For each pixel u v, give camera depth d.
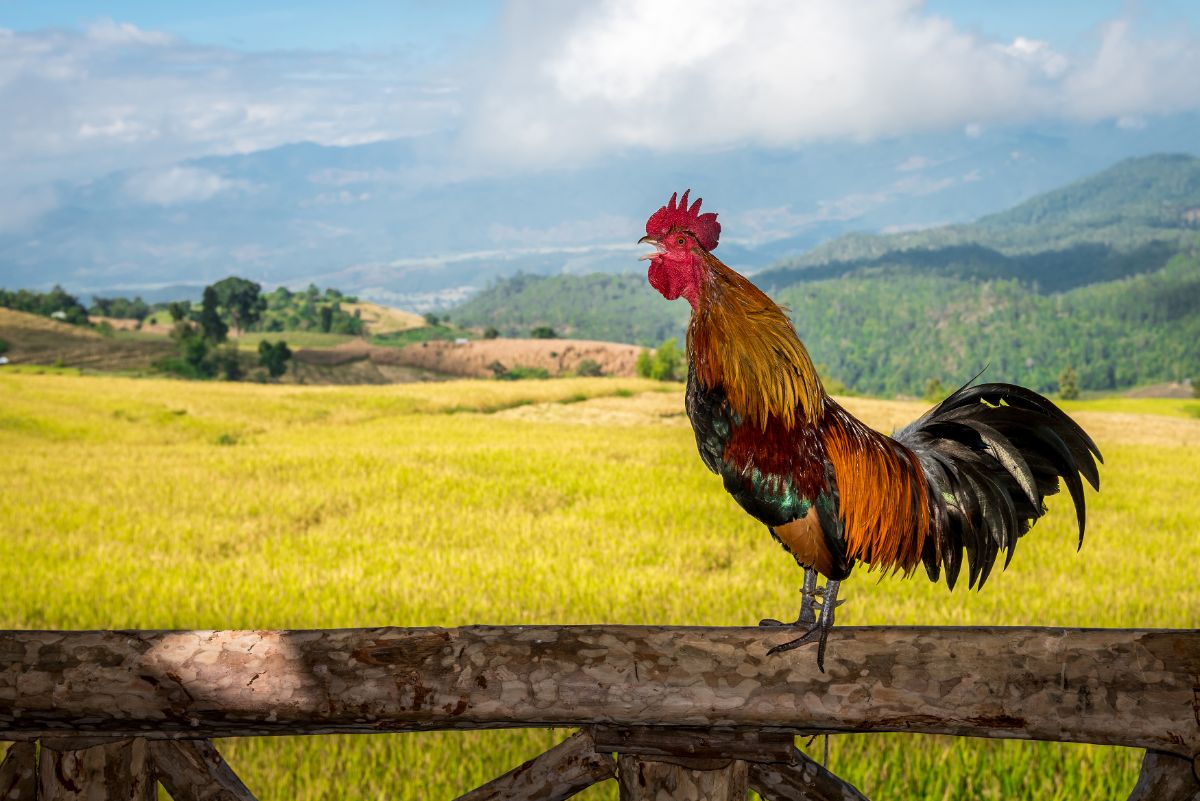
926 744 6.26
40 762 2.46
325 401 56.62
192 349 120.06
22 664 2.32
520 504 23.03
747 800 2.45
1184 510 22.08
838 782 2.43
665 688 2.29
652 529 19.27
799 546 2.96
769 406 2.96
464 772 6.00
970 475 3.31
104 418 45.75
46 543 18.16
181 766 2.51
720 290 3.08
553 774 2.44
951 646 2.31
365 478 26.75
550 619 11.91
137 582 14.61
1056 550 17.02
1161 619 12.00
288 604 12.95
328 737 6.44
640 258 3.20
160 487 25.33
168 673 2.32
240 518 21.36
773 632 2.36
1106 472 29.23
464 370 143.88
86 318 164.88
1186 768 2.34
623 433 43.69
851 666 2.30
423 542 18.27
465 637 2.35
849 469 3.04
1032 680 2.28
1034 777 5.79
